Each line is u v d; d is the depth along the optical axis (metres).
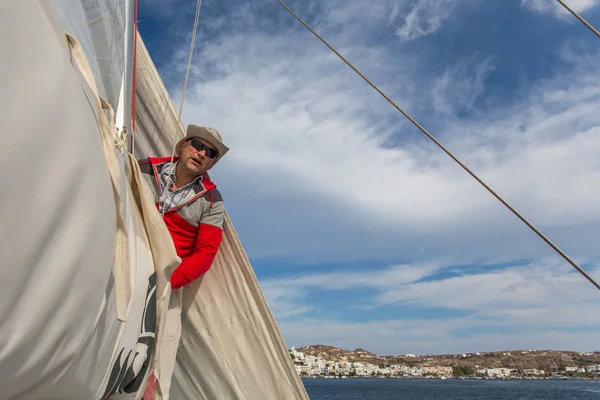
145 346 1.73
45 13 0.87
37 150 0.74
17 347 0.73
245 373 3.07
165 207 2.89
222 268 3.16
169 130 3.33
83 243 0.90
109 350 1.24
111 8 2.27
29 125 0.73
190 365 3.08
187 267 2.78
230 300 3.12
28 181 0.72
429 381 185.62
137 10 2.72
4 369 0.73
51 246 0.80
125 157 1.81
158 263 1.94
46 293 0.78
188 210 2.91
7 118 0.68
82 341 0.98
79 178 0.88
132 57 2.49
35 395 0.91
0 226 0.67
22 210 0.71
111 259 1.10
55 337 0.85
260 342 3.10
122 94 2.33
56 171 0.80
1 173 0.66
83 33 1.76
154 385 2.13
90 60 1.79
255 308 3.12
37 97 0.75
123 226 1.30
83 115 0.93
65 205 0.83
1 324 0.68
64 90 0.84
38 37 0.79
